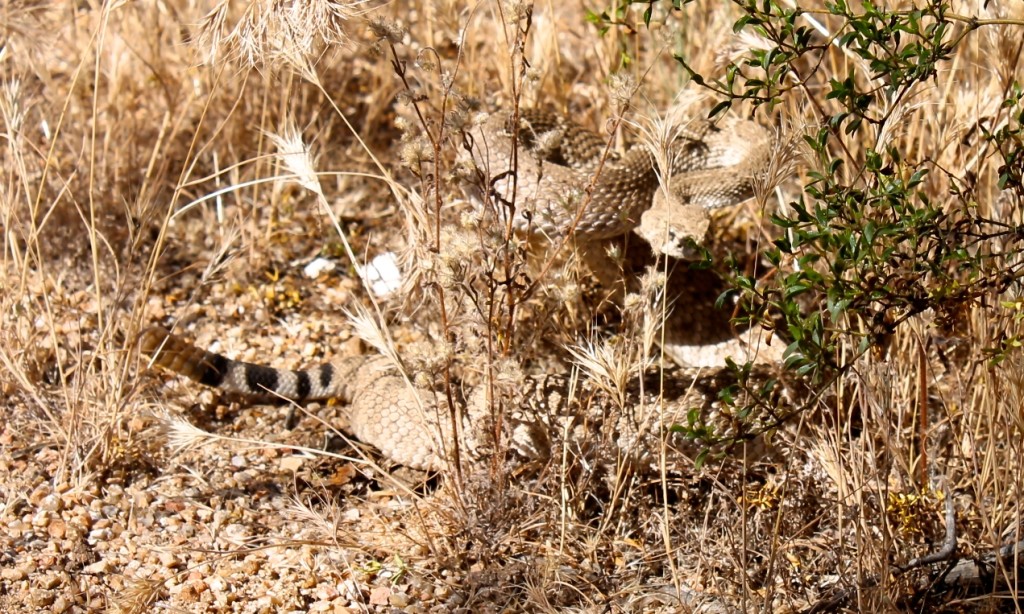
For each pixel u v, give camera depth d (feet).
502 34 29.14
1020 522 18.56
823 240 15.90
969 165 20.97
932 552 19.17
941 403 22.47
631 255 24.02
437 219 18.69
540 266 23.32
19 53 28.07
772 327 17.13
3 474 20.89
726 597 18.31
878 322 16.43
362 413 21.75
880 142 17.97
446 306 22.47
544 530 19.69
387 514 20.62
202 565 19.10
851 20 15.61
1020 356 18.19
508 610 18.38
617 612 18.45
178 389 23.34
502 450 19.56
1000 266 18.21
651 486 21.11
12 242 23.25
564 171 22.17
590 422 20.77
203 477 21.31
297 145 19.54
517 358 20.68
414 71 29.71
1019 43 20.68
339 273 27.14
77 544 19.47
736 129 25.18
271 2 18.24
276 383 22.98
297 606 18.45
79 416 21.47
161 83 28.58
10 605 18.08
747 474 21.18
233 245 27.07
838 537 18.90
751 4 16.06
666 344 24.02
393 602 18.57
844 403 21.70
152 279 22.00
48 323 22.47
